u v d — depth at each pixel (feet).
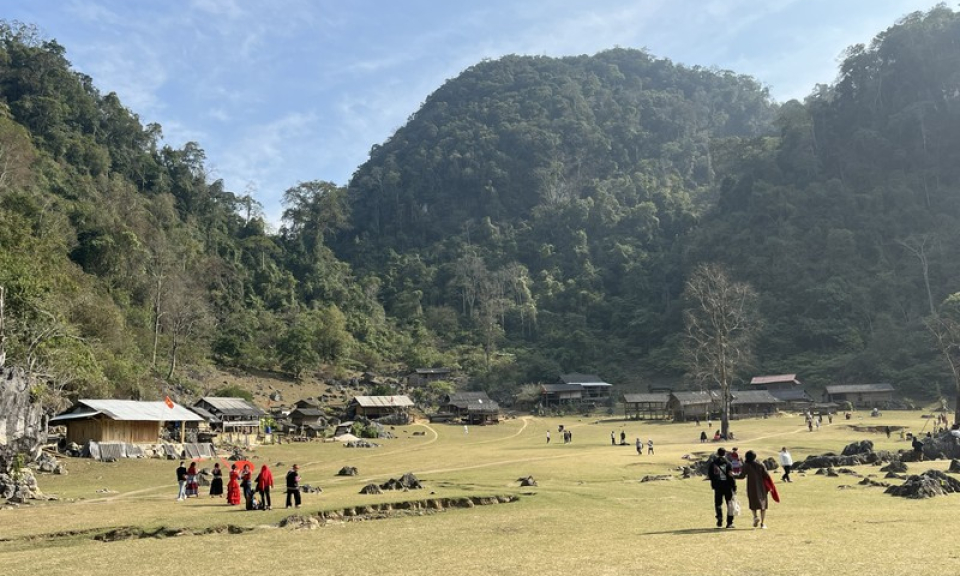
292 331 480.64
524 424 387.34
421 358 533.55
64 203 424.87
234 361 464.24
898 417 311.06
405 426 372.17
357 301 636.89
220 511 91.76
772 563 46.78
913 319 439.22
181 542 68.85
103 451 189.47
